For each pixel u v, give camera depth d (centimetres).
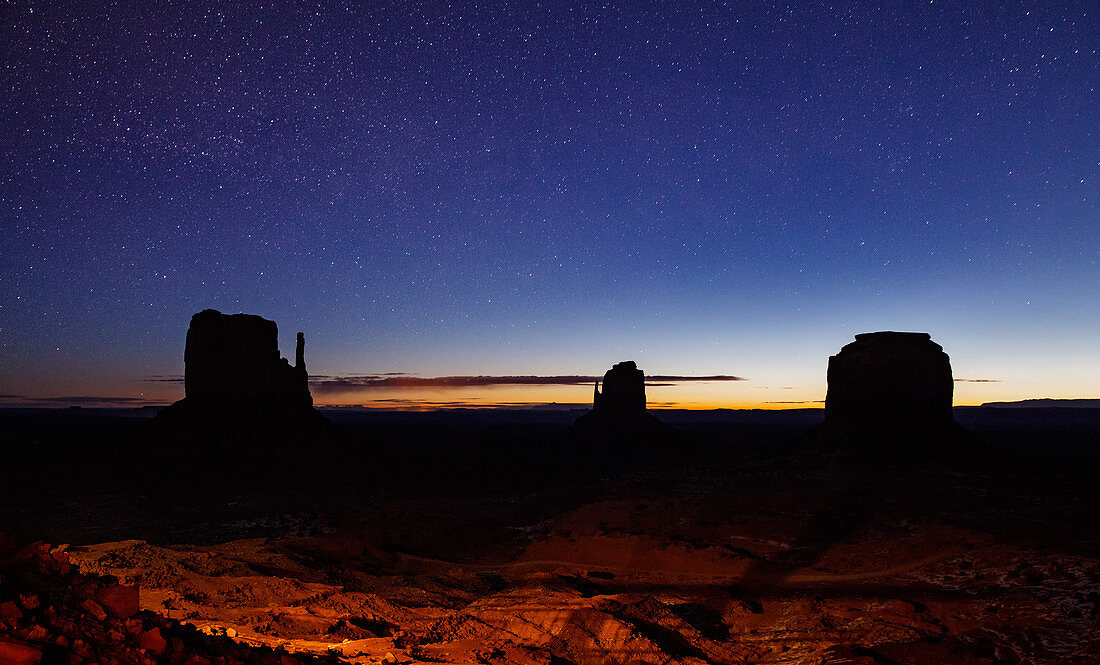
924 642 1138
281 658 786
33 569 773
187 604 1118
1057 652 1109
